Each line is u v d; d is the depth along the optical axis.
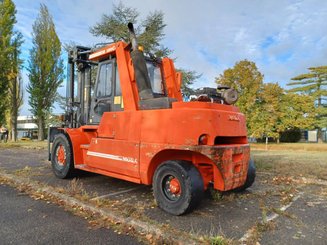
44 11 28.03
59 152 6.62
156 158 4.48
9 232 3.46
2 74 21.28
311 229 3.67
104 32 19.89
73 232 3.48
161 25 20.41
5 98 22.55
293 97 30.03
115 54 5.70
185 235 3.33
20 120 48.50
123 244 3.17
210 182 4.62
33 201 4.73
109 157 5.21
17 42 22.31
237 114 4.70
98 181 6.26
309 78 36.28
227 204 4.73
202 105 4.16
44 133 29.39
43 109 28.14
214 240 3.15
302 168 7.68
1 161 9.35
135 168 4.69
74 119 7.21
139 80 4.92
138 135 4.68
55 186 5.67
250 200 4.98
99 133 5.55
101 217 3.96
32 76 27.73
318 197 5.21
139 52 5.01
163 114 4.35
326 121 32.47
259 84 26.23
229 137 4.58
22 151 13.42
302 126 30.41
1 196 5.03
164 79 6.20
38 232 3.47
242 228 3.68
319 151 15.30
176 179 4.19
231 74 26.33
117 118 5.12
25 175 6.73
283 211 4.36
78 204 4.44
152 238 3.30
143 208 4.37
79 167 6.02
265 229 3.64
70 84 7.42
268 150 16.19
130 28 5.20
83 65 6.97
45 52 27.88
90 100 6.72
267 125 26.50
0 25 21.19
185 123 4.10
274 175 7.01
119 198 4.92
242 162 4.49
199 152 4.00
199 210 4.39
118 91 5.58
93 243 3.19
